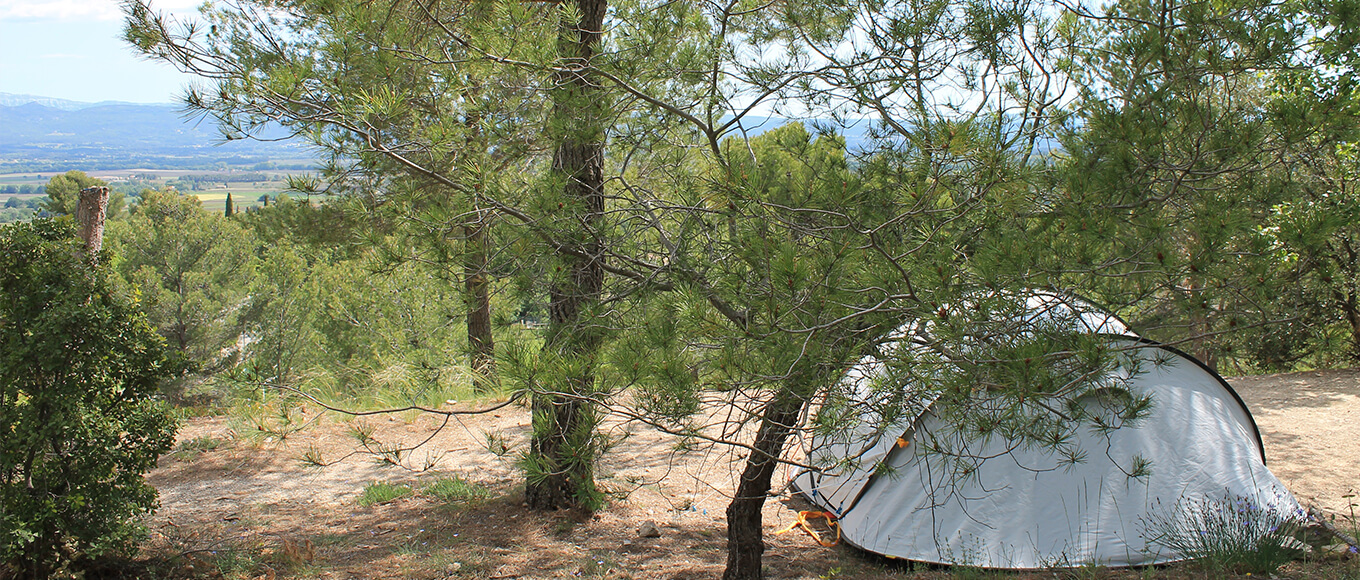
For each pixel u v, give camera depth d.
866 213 3.51
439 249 3.53
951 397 2.87
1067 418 3.03
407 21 3.94
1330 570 4.48
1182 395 5.32
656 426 3.14
